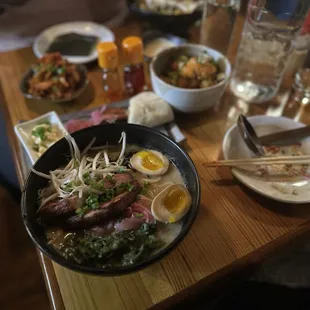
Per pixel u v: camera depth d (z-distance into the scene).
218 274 0.35
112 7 0.85
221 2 0.56
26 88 0.57
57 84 0.55
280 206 0.40
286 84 0.59
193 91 0.46
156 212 0.34
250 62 0.53
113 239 0.32
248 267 0.36
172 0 0.80
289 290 0.51
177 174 0.39
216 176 0.44
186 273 0.35
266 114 0.53
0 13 0.78
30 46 0.71
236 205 0.41
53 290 0.34
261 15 0.47
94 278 0.35
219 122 0.52
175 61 0.54
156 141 0.40
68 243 0.32
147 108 0.47
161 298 0.33
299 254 0.53
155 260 0.28
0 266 0.59
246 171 0.42
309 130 0.46
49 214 0.33
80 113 0.52
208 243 0.37
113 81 0.57
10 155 0.72
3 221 0.64
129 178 0.37
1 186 0.69
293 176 0.41
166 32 0.72
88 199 0.34
